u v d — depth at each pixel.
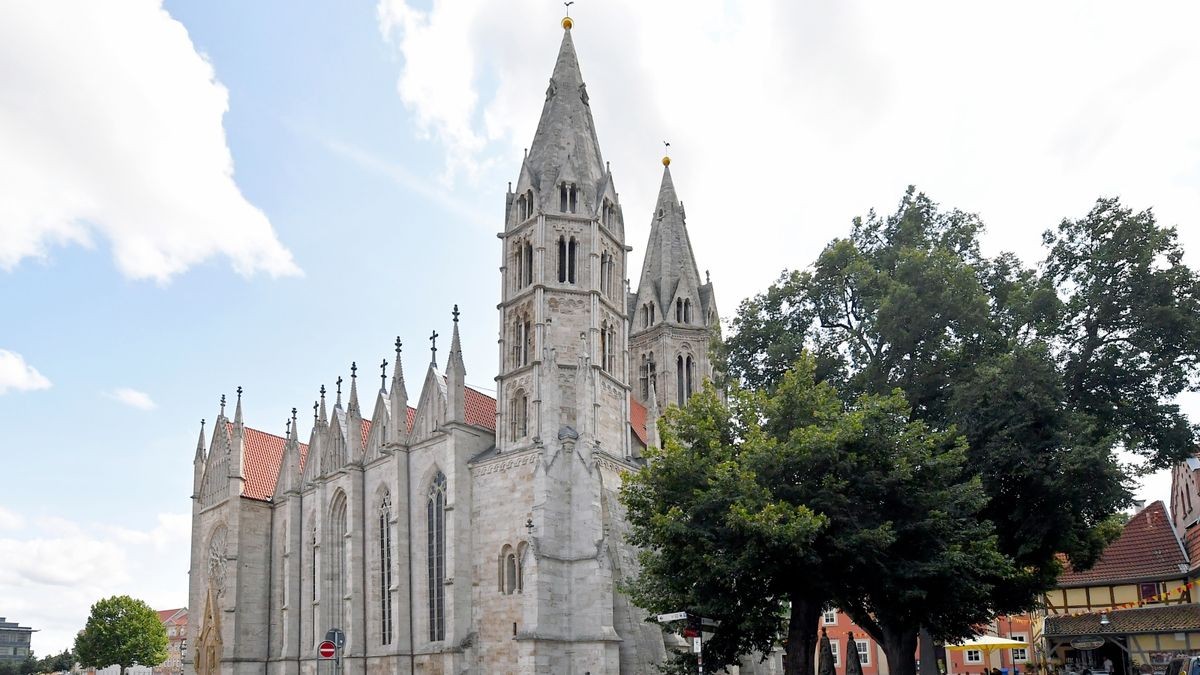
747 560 35.09
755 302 53.81
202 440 103.19
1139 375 44.03
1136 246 43.84
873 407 39.09
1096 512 41.84
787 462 37.25
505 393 70.19
